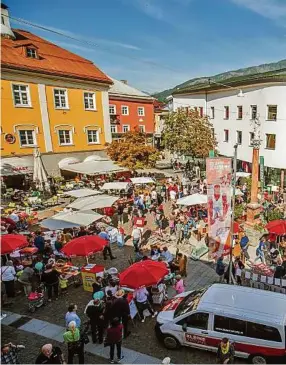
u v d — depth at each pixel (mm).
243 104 36281
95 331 9422
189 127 38844
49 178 28938
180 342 9055
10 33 29938
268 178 33906
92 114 34094
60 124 31328
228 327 8547
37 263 12703
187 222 18375
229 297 9258
